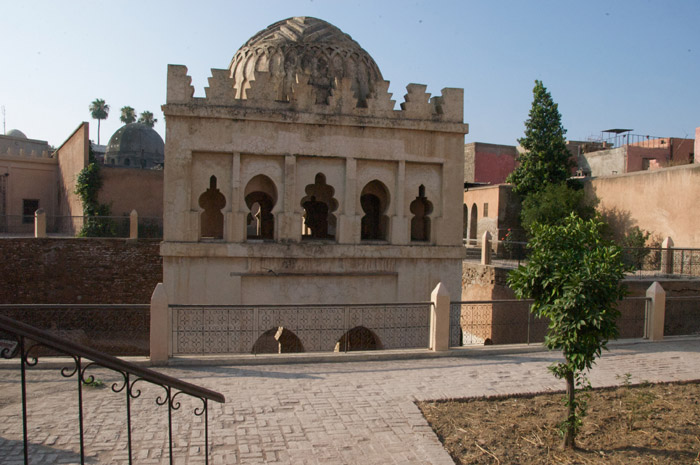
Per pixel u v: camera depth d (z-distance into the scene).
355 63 15.09
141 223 27.81
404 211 14.20
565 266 6.77
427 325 14.40
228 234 13.25
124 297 21.83
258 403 7.87
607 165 34.75
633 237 21.44
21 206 33.47
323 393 8.37
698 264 18.88
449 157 14.38
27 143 43.62
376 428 7.07
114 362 3.94
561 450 6.62
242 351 13.34
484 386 8.82
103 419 7.07
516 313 18.00
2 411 7.27
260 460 6.13
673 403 8.26
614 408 7.99
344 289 13.91
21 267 21.02
